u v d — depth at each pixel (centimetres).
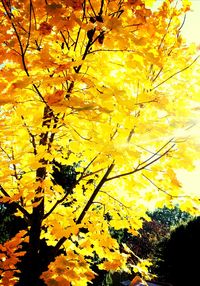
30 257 343
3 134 251
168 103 254
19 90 220
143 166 323
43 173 341
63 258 290
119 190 410
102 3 238
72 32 267
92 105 195
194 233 1688
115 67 253
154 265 1861
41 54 218
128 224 396
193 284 1648
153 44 289
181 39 292
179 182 301
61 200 353
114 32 217
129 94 281
